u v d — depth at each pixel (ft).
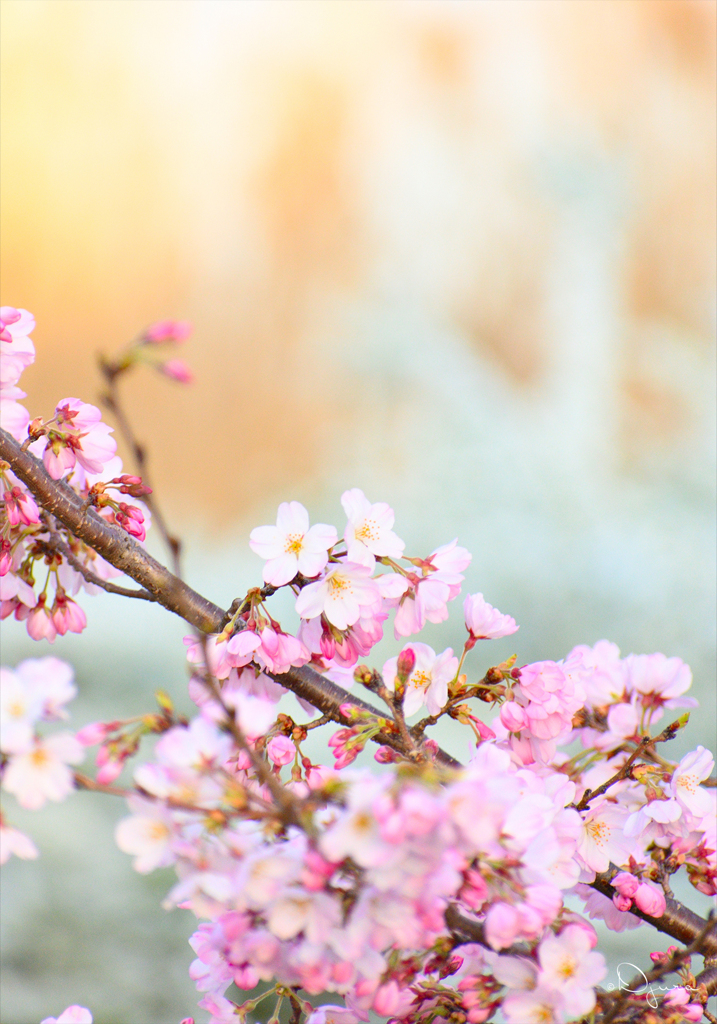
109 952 11.02
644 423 25.59
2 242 39.99
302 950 6.10
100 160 41.06
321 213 41.34
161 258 42.16
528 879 6.17
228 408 40.96
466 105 34.32
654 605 16.43
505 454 19.51
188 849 6.08
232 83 41.86
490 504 18.44
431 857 6.06
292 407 40.22
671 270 32.32
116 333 41.57
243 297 41.81
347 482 23.49
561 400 25.55
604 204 27.50
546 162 27.58
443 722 13.84
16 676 6.11
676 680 6.61
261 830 6.15
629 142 30.22
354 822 6.06
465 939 6.23
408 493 19.69
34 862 12.41
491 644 16.80
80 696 18.34
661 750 12.82
